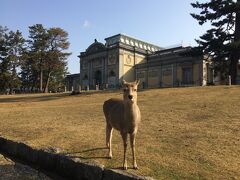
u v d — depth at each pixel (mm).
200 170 9156
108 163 10078
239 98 22375
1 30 82938
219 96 24953
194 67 77062
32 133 15375
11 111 24984
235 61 45188
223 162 9734
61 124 17281
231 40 45125
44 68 86812
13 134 15516
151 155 10656
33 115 21766
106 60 93938
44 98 41125
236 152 10586
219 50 44625
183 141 12078
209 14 45312
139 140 12625
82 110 22750
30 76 94312
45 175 10461
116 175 8719
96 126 16047
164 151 11031
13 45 83562
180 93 31094
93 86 92375
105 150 11570
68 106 26672
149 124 15492
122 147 11836
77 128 15789
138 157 10516
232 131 13109
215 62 48688
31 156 12195
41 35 84188
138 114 9633
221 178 8570
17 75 84625
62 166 10641
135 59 93125
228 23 46250
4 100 41906
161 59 85188
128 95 9367
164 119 16562
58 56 85625
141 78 90125
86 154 11180
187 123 15180
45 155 11477
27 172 10688
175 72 81312
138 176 8312
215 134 12773
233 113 16719
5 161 12016
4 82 82812
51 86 94875
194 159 10078
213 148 11070
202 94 27891
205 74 75438
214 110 18031
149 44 100562
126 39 94312
